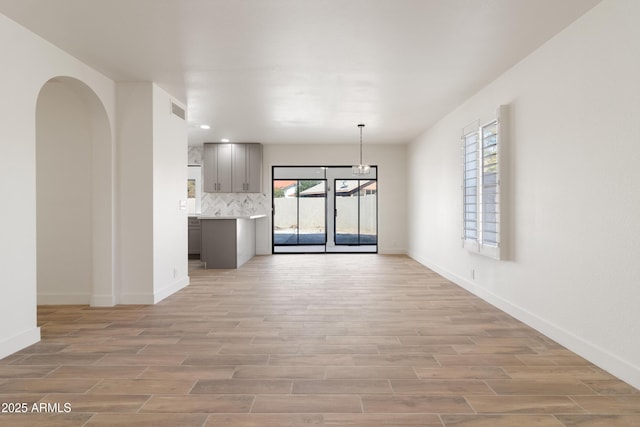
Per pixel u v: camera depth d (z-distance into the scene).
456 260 5.50
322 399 2.16
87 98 4.03
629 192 2.38
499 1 2.63
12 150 2.89
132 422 1.92
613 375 2.47
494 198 4.13
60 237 4.37
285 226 10.45
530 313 3.50
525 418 1.96
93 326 3.52
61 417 1.96
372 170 10.09
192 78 4.20
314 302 4.42
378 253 8.86
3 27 2.81
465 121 5.14
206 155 8.41
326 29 3.06
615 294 2.49
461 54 3.54
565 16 2.83
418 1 2.64
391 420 1.94
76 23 2.94
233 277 6.02
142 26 2.99
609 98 2.54
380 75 4.12
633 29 2.34
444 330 3.40
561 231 3.05
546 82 3.27
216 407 2.07
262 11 2.77
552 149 3.18
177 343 3.07
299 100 5.08
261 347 2.98
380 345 3.02
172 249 4.89
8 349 2.81
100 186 4.24
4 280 2.82
